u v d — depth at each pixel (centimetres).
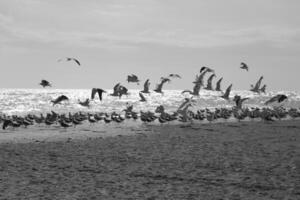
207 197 1609
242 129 4688
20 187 1767
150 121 5728
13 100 14962
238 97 2762
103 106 12300
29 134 4006
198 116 6131
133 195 1641
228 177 1967
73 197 1608
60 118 5291
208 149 2934
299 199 1574
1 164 2300
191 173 2066
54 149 2912
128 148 2973
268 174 2022
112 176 2003
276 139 3631
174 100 18038
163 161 2414
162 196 1627
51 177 1975
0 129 4609
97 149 2919
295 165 2253
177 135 3975
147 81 2581
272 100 2094
